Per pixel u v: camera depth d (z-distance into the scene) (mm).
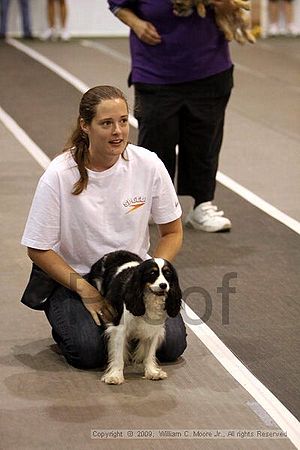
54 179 6949
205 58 10141
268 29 27578
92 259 7195
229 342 7742
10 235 10391
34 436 6086
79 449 5910
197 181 10664
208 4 9945
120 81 19797
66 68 21266
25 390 6746
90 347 6945
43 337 7703
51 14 26141
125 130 6863
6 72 20672
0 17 26344
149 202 7207
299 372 7207
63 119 16359
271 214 11391
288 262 9727
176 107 10242
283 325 8117
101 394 6684
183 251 10039
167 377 6992
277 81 20344
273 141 15164
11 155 13953
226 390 6816
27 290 7289
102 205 7051
